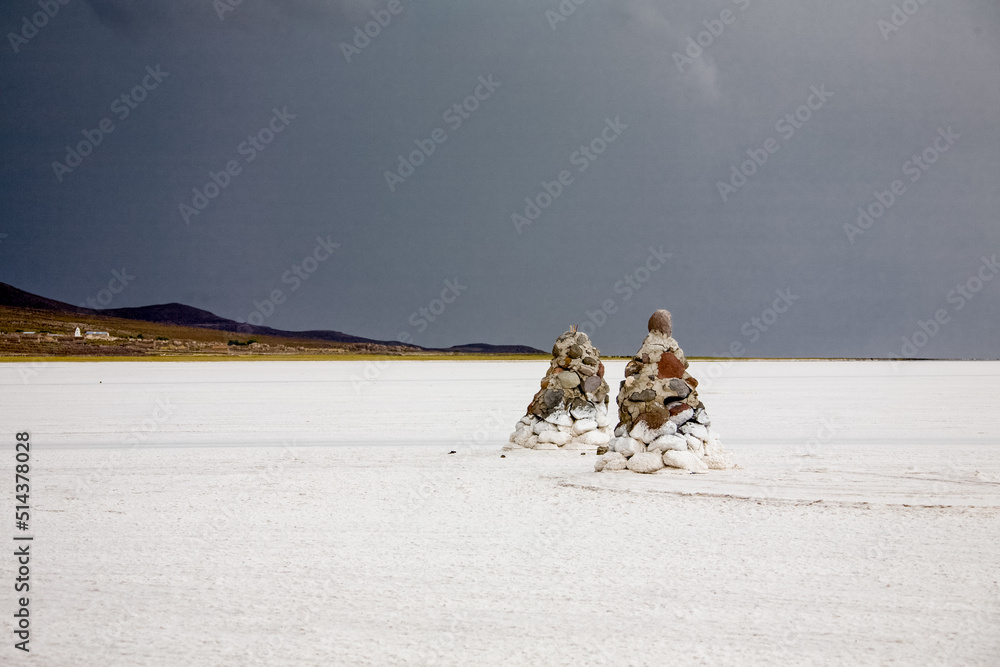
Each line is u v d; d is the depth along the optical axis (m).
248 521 11.92
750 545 10.25
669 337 16.12
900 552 9.87
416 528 11.41
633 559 9.68
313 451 19.73
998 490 13.65
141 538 10.92
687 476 14.88
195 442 21.83
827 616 7.72
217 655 6.93
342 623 7.67
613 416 29.42
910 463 16.62
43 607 8.16
